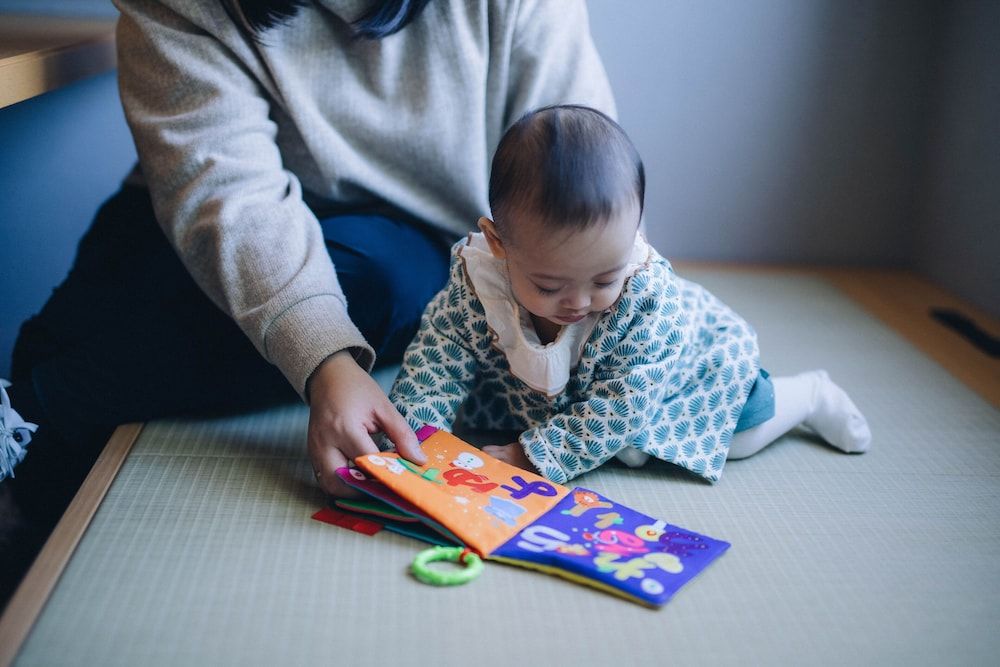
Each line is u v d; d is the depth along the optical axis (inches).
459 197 54.3
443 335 46.7
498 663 32.9
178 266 51.7
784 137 81.5
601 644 34.1
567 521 40.8
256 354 49.9
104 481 43.9
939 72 79.5
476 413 50.2
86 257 58.2
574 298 40.8
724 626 35.5
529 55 52.7
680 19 78.7
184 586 36.5
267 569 37.8
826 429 50.7
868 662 33.9
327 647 33.3
